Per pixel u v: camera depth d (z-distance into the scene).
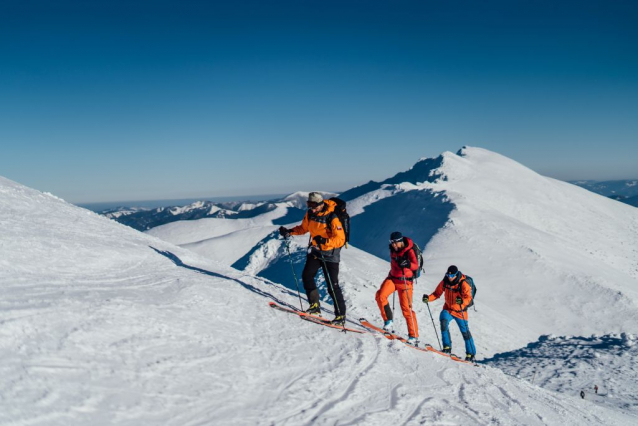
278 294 7.91
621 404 13.91
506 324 29.39
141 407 2.83
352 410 3.78
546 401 7.10
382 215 88.81
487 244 52.59
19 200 8.80
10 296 3.83
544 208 102.56
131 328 3.91
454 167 123.88
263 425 3.10
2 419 2.23
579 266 48.84
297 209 119.69
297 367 4.42
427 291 26.77
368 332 6.84
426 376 5.55
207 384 3.46
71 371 2.94
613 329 32.28
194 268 7.83
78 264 5.73
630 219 108.44
